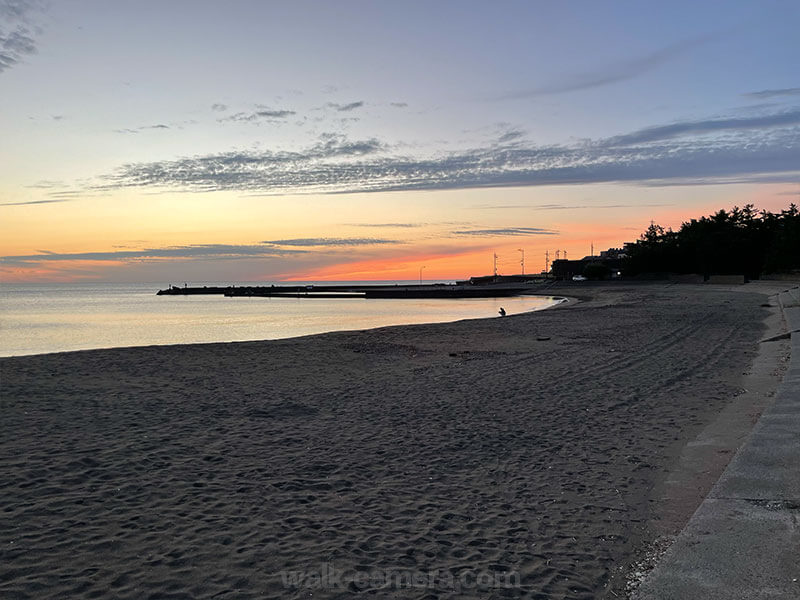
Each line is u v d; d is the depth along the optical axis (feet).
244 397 37.32
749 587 11.32
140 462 23.20
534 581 13.79
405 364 52.75
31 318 172.55
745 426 27.48
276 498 19.47
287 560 14.90
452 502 19.17
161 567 14.49
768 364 45.85
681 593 11.38
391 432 28.48
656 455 24.08
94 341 99.45
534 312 130.82
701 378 42.06
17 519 17.44
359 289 424.46
